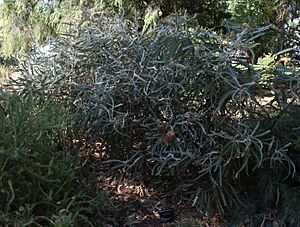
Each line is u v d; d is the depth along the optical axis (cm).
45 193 214
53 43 312
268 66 292
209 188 251
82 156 282
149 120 266
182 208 261
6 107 224
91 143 283
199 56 248
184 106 257
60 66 295
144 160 268
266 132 229
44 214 219
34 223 206
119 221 250
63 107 262
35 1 701
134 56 270
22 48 710
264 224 234
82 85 276
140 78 252
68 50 296
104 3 591
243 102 245
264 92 254
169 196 271
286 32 343
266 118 251
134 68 262
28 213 206
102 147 288
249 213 241
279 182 243
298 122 252
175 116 255
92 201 231
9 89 286
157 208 262
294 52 321
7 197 206
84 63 289
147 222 250
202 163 241
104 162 266
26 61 331
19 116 213
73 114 264
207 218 249
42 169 222
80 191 232
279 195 239
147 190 277
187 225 236
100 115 270
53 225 207
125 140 276
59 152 244
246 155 231
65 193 222
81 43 295
